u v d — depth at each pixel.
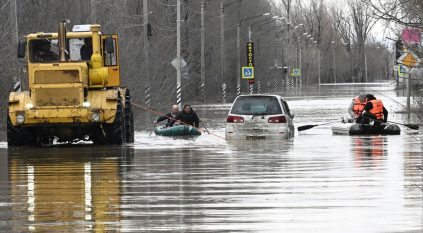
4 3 96.94
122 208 29.30
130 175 39.28
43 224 26.47
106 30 121.81
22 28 103.12
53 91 57.72
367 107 70.25
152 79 143.75
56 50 60.75
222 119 101.44
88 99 58.44
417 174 38.03
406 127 77.69
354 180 35.97
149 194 32.66
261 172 39.62
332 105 136.62
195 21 187.38
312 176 37.62
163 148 56.47
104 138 59.72
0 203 30.83
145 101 129.75
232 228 25.31
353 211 27.89
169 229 25.34
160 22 166.75
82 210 29.03
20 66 84.88
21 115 57.69
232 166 42.72
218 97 191.38
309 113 111.50
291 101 156.00
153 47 148.12
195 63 188.62
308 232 24.56
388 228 24.91
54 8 108.62
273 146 56.56
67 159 48.56
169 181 36.69
